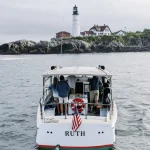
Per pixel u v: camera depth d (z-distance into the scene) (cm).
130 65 7375
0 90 3459
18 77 4894
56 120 1338
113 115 1465
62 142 1311
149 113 2223
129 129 1838
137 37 16212
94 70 1625
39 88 3578
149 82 4059
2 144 1608
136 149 1521
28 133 1789
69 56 11594
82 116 1383
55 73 1523
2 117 2162
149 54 13262
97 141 1306
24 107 2494
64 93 1465
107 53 14050
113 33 19300
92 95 1510
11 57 11462
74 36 15738
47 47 13425
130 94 3075
